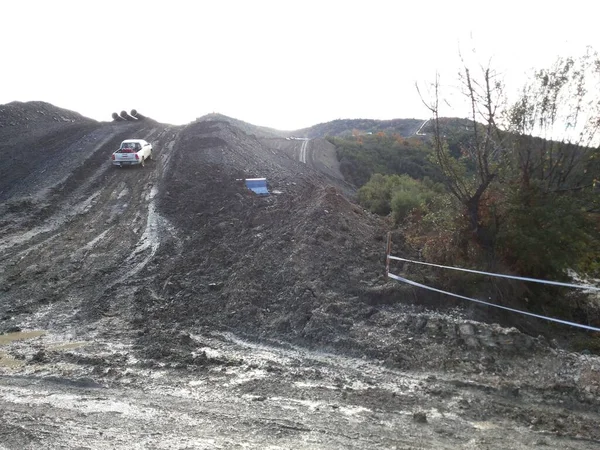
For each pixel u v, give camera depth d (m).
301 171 29.47
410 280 10.66
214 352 8.05
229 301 10.16
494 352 7.51
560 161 13.84
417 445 5.09
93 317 9.77
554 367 7.08
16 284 11.57
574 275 13.41
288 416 5.76
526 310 11.04
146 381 6.85
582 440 5.29
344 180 39.81
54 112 43.06
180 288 11.20
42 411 5.86
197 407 6.00
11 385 6.71
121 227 16.42
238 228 15.14
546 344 7.88
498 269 11.14
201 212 17.39
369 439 5.21
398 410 5.95
